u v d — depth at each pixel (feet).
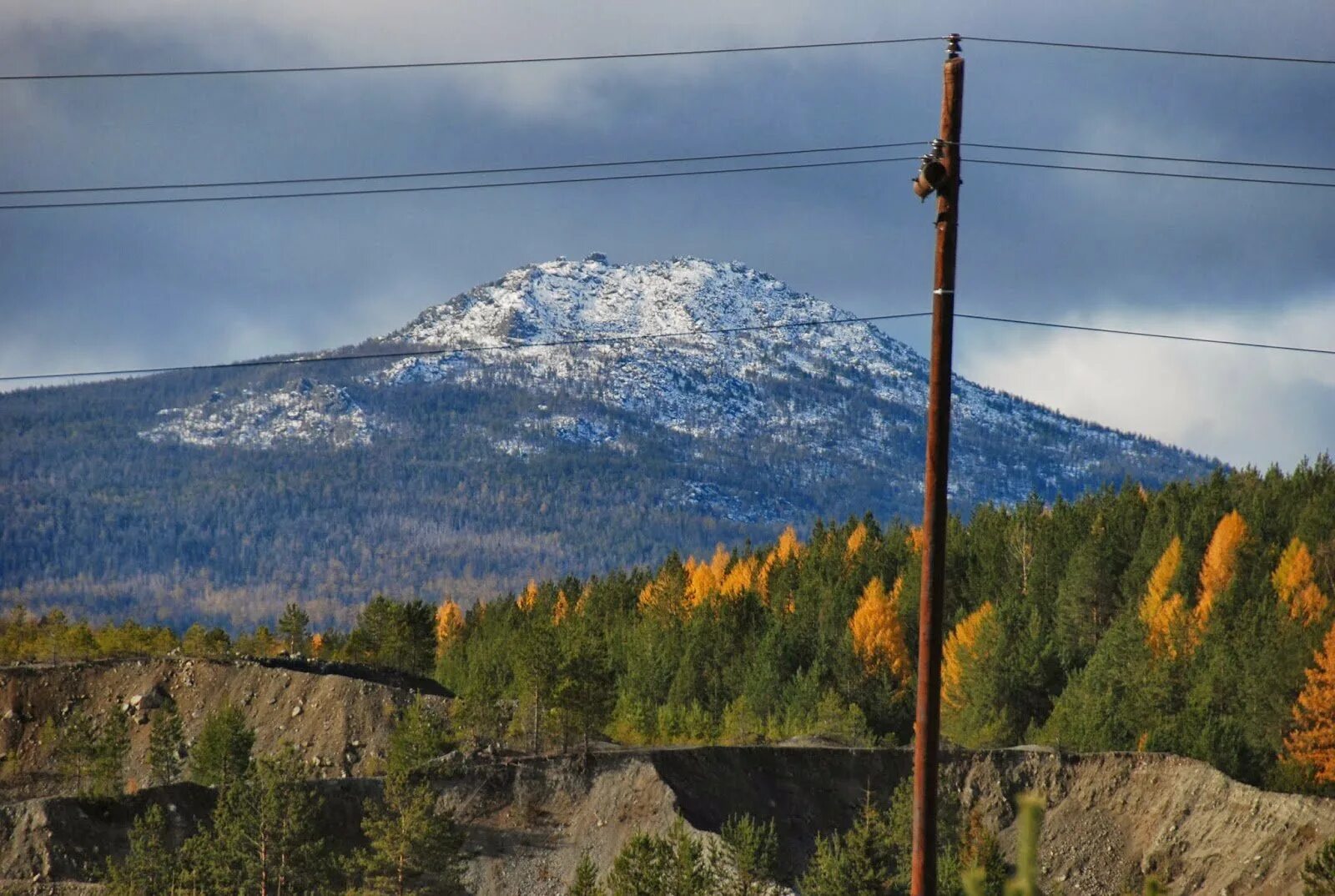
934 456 315.78
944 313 315.99
